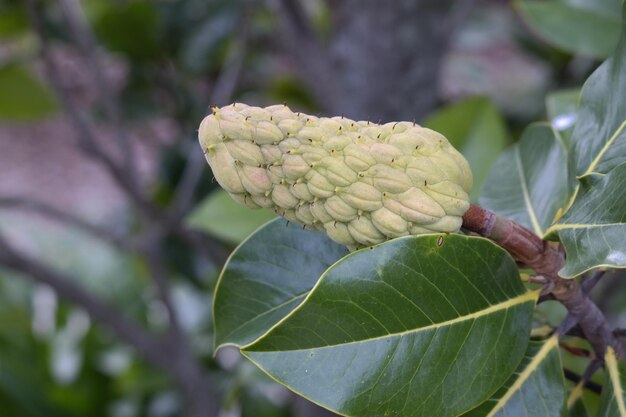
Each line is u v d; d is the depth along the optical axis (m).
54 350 1.55
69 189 3.21
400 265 0.58
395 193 0.58
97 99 1.43
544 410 0.61
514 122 1.47
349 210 0.58
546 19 0.84
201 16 1.39
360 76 1.12
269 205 0.59
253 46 1.47
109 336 1.56
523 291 0.60
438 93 1.18
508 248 0.60
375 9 1.10
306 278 0.65
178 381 1.20
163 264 1.31
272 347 0.57
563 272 0.58
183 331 1.21
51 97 1.38
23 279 1.58
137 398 1.54
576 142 0.65
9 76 1.33
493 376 0.59
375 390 0.57
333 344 0.57
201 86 1.67
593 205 0.59
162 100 1.47
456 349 0.59
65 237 1.66
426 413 0.58
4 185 3.21
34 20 1.13
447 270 0.58
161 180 1.49
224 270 0.66
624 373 0.61
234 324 0.65
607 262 0.57
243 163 0.58
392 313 0.58
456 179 0.58
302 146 0.57
